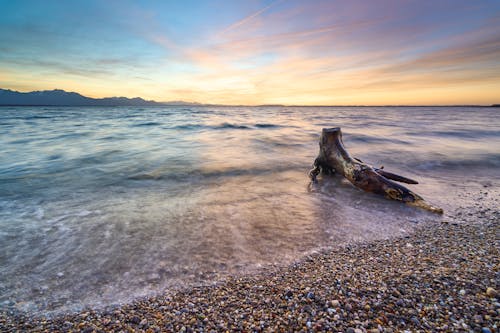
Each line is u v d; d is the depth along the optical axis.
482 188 6.61
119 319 2.36
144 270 3.17
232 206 5.39
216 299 2.61
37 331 2.24
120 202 5.62
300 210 5.14
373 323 2.15
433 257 3.26
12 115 52.56
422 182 7.24
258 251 3.60
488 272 2.80
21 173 8.08
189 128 25.38
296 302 2.49
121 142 15.25
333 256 3.42
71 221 4.58
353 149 12.68
